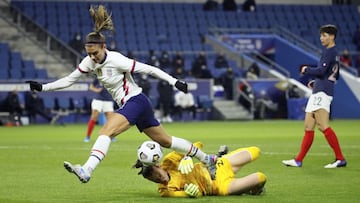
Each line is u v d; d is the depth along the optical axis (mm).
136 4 138375
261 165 41469
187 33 135375
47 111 110625
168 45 130500
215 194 28250
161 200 27297
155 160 26594
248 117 119188
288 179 34469
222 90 121312
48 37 120875
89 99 112875
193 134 77625
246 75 125750
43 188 31609
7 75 113000
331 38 39938
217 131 83938
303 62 129500
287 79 122188
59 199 28094
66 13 129875
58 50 124125
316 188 30906
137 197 28516
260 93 120250
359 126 94500
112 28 28688
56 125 105438
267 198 27625
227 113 118188
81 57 116375
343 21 148750
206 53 130000
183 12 139750
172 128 92375
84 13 131125
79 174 26188
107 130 27703
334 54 40125
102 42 28172
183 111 116562
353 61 137000
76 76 29219
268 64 135250
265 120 117250
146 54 125750
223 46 132125
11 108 105500
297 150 53531
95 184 33062
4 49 117125
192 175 27688
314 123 40594
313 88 40562
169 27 135000
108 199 28000
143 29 132500
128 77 28688
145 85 112375
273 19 144375
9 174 37594
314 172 37656
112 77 28438
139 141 68250
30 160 46406
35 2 130500
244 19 142500
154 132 28625
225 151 30062
